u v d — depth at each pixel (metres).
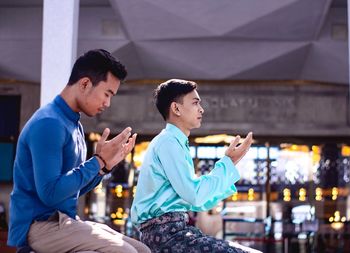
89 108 3.07
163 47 12.38
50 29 8.38
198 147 14.14
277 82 13.86
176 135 3.59
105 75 3.04
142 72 13.41
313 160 14.12
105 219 14.00
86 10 12.30
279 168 14.09
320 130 13.93
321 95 13.93
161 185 3.50
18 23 12.44
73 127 3.04
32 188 2.95
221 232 13.89
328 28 12.27
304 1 10.90
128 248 2.97
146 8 11.18
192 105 3.66
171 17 11.34
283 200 14.04
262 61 12.73
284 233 13.92
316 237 13.91
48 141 2.87
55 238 2.92
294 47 12.35
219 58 12.69
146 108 14.10
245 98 13.95
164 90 3.71
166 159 3.46
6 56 12.71
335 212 13.97
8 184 13.73
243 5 11.03
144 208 3.51
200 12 11.20
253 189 14.07
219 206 13.97
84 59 3.06
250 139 3.50
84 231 2.94
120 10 11.30
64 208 3.03
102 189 14.11
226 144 14.06
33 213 2.95
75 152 3.03
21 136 2.98
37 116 2.97
